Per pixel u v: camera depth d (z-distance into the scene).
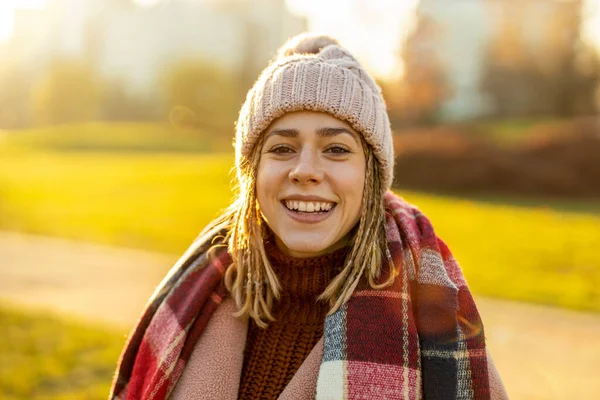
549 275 8.89
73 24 84.38
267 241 1.71
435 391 1.53
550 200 20.88
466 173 22.41
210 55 78.44
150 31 84.19
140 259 9.47
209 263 1.83
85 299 7.03
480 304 7.32
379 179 1.65
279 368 1.69
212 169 24.44
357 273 1.59
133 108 76.12
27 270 8.48
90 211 14.80
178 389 1.71
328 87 1.54
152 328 1.82
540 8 46.72
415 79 35.28
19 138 43.75
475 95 49.44
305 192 1.54
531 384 4.97
